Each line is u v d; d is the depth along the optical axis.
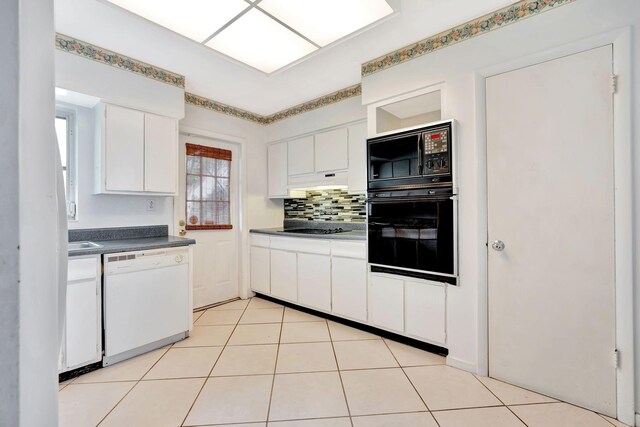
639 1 1.44
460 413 1.55
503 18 1.81
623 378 1.48
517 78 1.78
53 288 0.48
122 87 2.33
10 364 0.41
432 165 2.06
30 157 0.44
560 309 1.66
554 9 1.65
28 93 0.44
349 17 1.76
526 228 1.76
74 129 2.37
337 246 2.73
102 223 2.49
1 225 0.40
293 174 3.52
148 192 2.49
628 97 1.46
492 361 1.88
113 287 2.05
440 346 2.13
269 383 1.82
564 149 1.64
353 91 2.90
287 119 3.55
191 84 2.85
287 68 2.44
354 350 2.25
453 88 2.01
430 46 2.10
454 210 1.97
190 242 2.51
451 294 2.03
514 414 1.54
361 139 2.88
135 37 2.08
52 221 0.48
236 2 1.62
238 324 2.78
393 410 1.57
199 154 3.25
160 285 2.30
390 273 2.34
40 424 0.45
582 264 1.60
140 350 2.21
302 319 2.90
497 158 1.85
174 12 1.70
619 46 1.48
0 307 0.40
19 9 0.42
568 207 1.63
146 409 1.58
